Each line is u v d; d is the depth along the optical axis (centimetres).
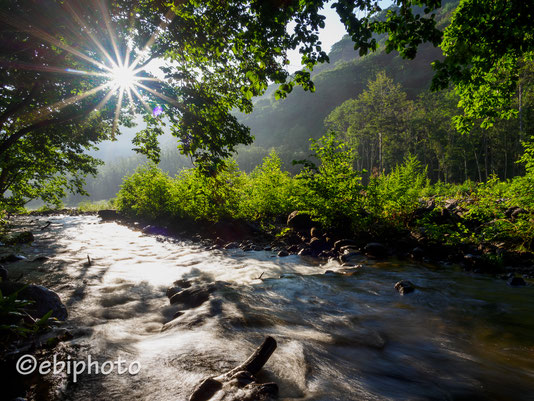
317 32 332
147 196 1644
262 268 681
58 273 631
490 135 4597
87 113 727
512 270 588
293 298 461
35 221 2077
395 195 823
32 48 558
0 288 360
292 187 1170
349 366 269
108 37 547
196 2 459
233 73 592
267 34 346
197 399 195
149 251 925
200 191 1109
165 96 586
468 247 716
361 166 7269
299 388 227
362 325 367
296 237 970
